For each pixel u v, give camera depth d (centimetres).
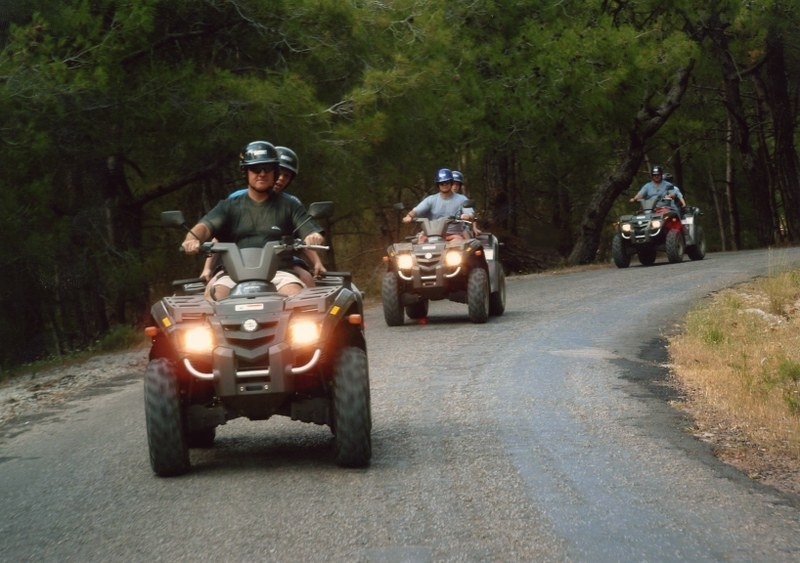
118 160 2319
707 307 1731
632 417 927
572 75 3167
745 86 5350
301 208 859
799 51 4481
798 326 1495
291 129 2095
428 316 1923
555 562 545
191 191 3016
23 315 2175
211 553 585
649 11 3556
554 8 3266
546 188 4691
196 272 2948
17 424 1134
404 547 578
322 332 739
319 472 758
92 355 1948
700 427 884
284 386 726
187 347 745
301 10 2212
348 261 3969
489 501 665
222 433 941
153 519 661
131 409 1141
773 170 5122
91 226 2236
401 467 762
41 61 1862
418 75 2362
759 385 1045
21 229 1941
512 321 1712
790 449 798
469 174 4203
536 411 960
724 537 583
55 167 2052
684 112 4847
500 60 3172
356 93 2191
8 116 1852
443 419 939
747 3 3903
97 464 852
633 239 2923
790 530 595
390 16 2448
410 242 1775
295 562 561
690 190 6206
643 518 621
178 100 2048
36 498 749
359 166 2270
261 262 793
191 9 2138
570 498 668
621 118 3450
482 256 1752
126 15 1950
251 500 690
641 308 1812
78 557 595
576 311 1823
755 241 6325
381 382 1160
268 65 2295
